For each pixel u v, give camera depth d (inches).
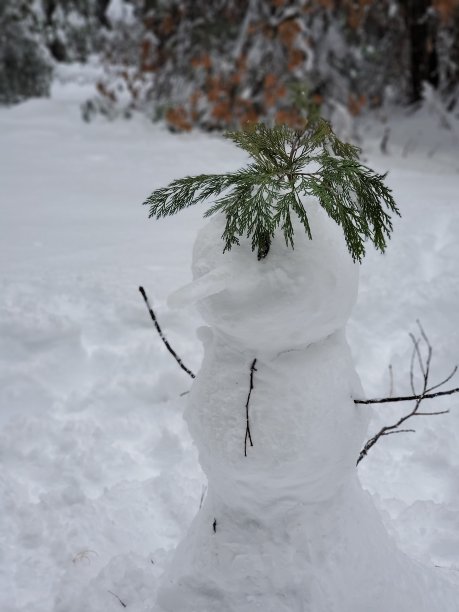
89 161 254.7
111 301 114.9
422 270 125.9
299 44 289.4
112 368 105.4
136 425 95.5
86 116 349.4
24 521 79.4
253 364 53.6
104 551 75.2
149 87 398.0
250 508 56.2
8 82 422.0
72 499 82.3
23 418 94.1
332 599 54.7
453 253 127.8
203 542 57.7
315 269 50.3
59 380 103.8
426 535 76.2
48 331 107.1
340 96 307.4
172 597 58.2
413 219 142.9
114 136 311.7
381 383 103.3
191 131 322.7
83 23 590.6
